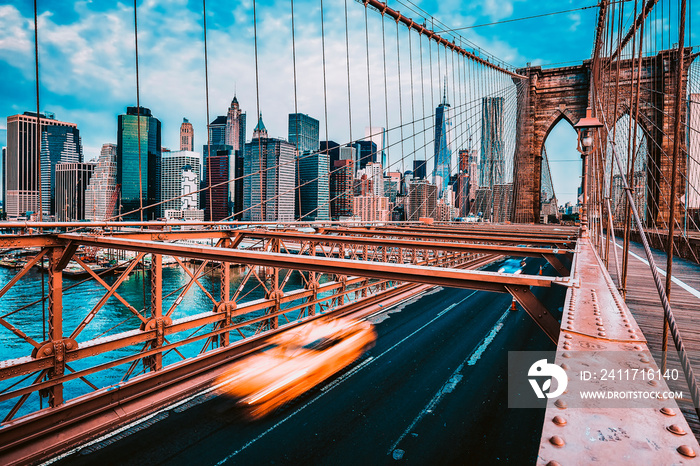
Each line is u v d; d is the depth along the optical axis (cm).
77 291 4894
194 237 1159
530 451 738
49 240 907
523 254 861
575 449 123
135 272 5788
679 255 1845
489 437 788
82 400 832
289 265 599
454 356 1248
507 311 1831
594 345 227
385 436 800
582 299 359
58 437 774
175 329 1040
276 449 759
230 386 1016
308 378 1073
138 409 884
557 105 5619
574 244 1159
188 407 914
